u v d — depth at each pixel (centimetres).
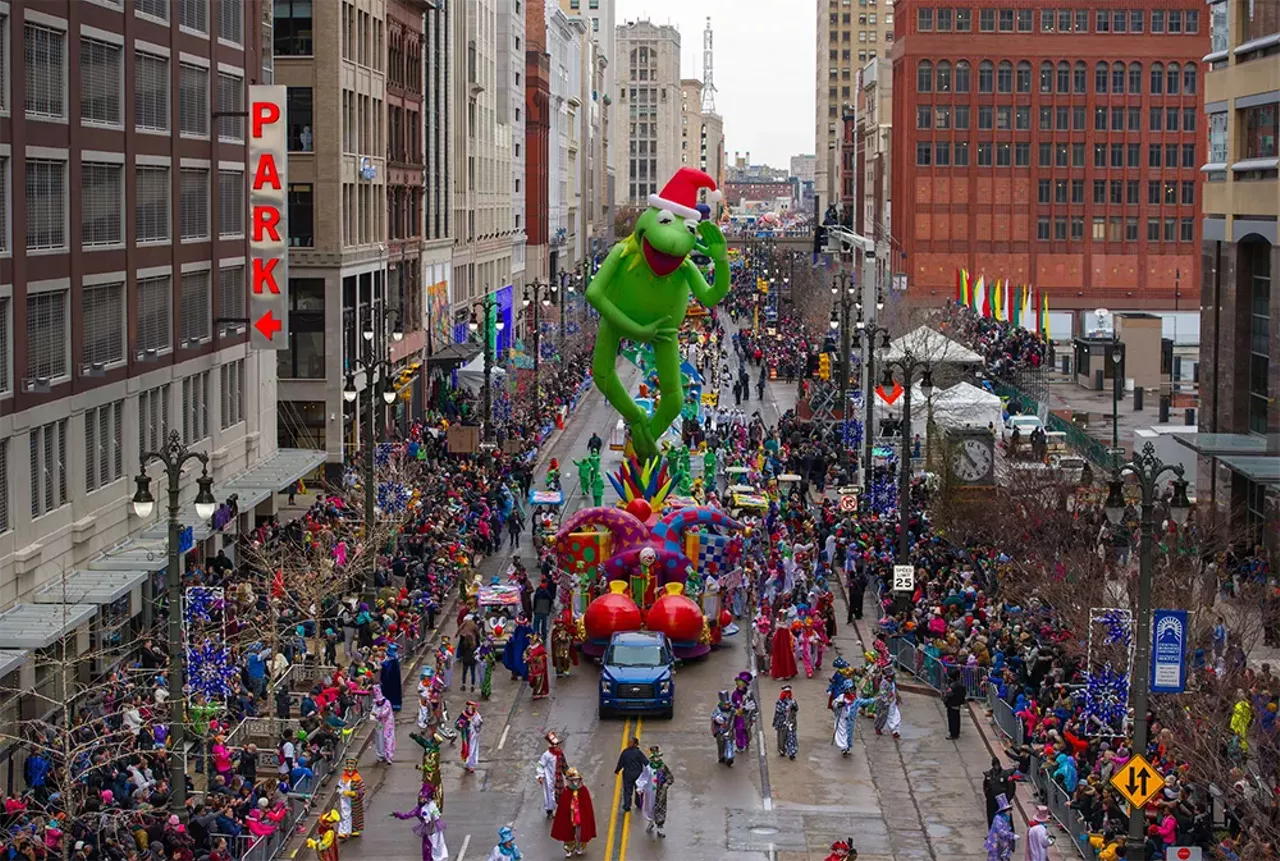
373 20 9644
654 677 4994
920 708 5181
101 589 4550
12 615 4262
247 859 3491
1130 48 18450
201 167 6278
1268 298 7125
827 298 15650
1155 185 18638
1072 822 3869
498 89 16325
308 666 4941
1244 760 3650
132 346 5456
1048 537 5809
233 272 6756
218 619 4716
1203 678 4144
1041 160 18688
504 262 16300
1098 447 8444
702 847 3931
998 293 13625
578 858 3838
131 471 5409
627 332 6153
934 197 18788
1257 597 5134
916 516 6925
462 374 10456
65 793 3278
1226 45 7456
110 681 4100
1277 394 6662
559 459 10262
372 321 9612
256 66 7144
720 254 6272
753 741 4816
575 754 4669
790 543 6512
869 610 6419
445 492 7419
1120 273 18725
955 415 8644
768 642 5556
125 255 5406
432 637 5856
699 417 10962
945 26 18612
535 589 6162
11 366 4431
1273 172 6781
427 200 11806
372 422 5953
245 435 6944
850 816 4166
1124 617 4244
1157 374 13438
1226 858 3338
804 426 9931
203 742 4034
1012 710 4622
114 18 5300
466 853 3872
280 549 5578
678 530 5909
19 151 4509
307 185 8731
